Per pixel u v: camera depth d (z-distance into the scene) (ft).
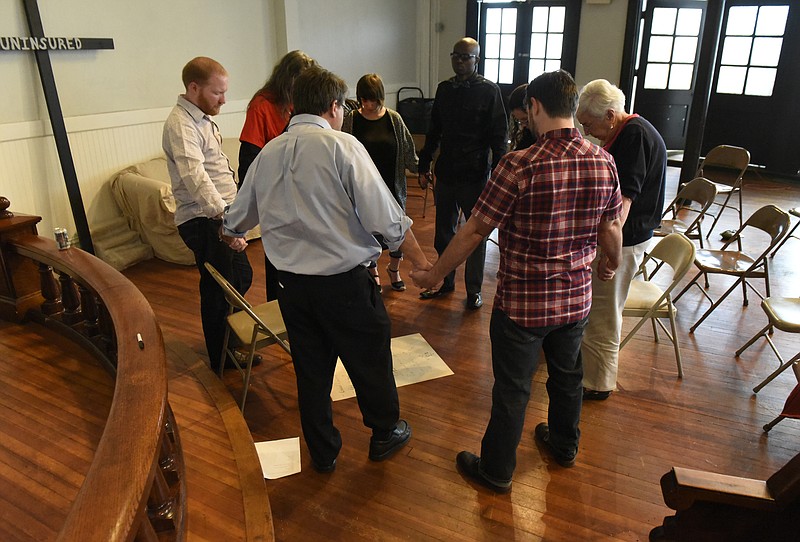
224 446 7.68
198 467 7.27
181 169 8.08
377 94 10.40
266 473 7.43
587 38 24.97
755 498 4.48
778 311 9.16
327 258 6.14
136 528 3.47
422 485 7.26
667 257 9.37
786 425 8.36
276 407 8.82
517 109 9.40
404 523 6.68
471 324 11.41
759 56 22.71
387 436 7.59
